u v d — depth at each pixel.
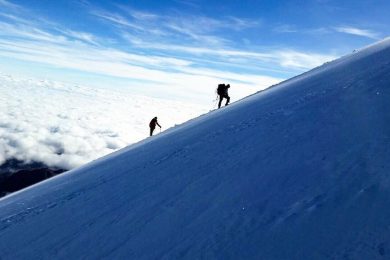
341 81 8.84
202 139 9.65
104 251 4.63
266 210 3.76
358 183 3.39
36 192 12.22
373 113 5.35
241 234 3.49
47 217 7.55
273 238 3.15
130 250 4.33
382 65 8.34
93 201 7.48
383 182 3.19
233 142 7.59
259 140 6.81
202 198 5.02
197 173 6.43
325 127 5.75
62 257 5.00
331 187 3.58
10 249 6.25
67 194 9.45
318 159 4.50
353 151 4.22
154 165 8.75
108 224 5.60
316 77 11.73
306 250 2.78
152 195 6.25
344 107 6.37
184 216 4.65
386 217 2.71
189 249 3.67
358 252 2.49
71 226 6.29
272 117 8.34
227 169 5.87
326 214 3.13
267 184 4.45
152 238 4.39
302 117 7.05
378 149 3.96
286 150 5.48
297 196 3.74
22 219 8.21
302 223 3.16
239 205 4.21
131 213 5.71
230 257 3.17
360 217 2.86
